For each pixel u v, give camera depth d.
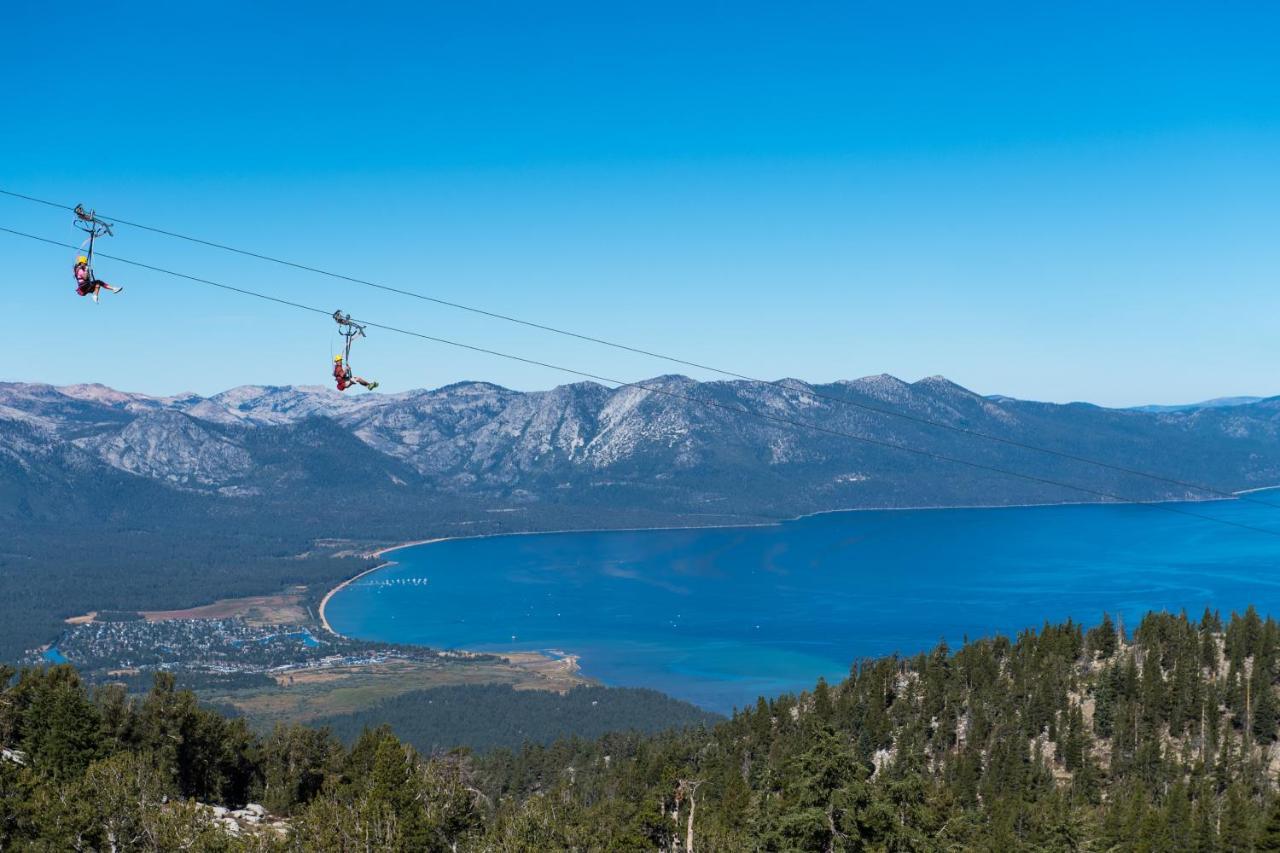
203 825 77.81
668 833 105.25
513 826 98.25
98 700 125.44
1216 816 160.12
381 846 82.31
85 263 59.53
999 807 155.75
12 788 79.94
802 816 85.56
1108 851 127.94
